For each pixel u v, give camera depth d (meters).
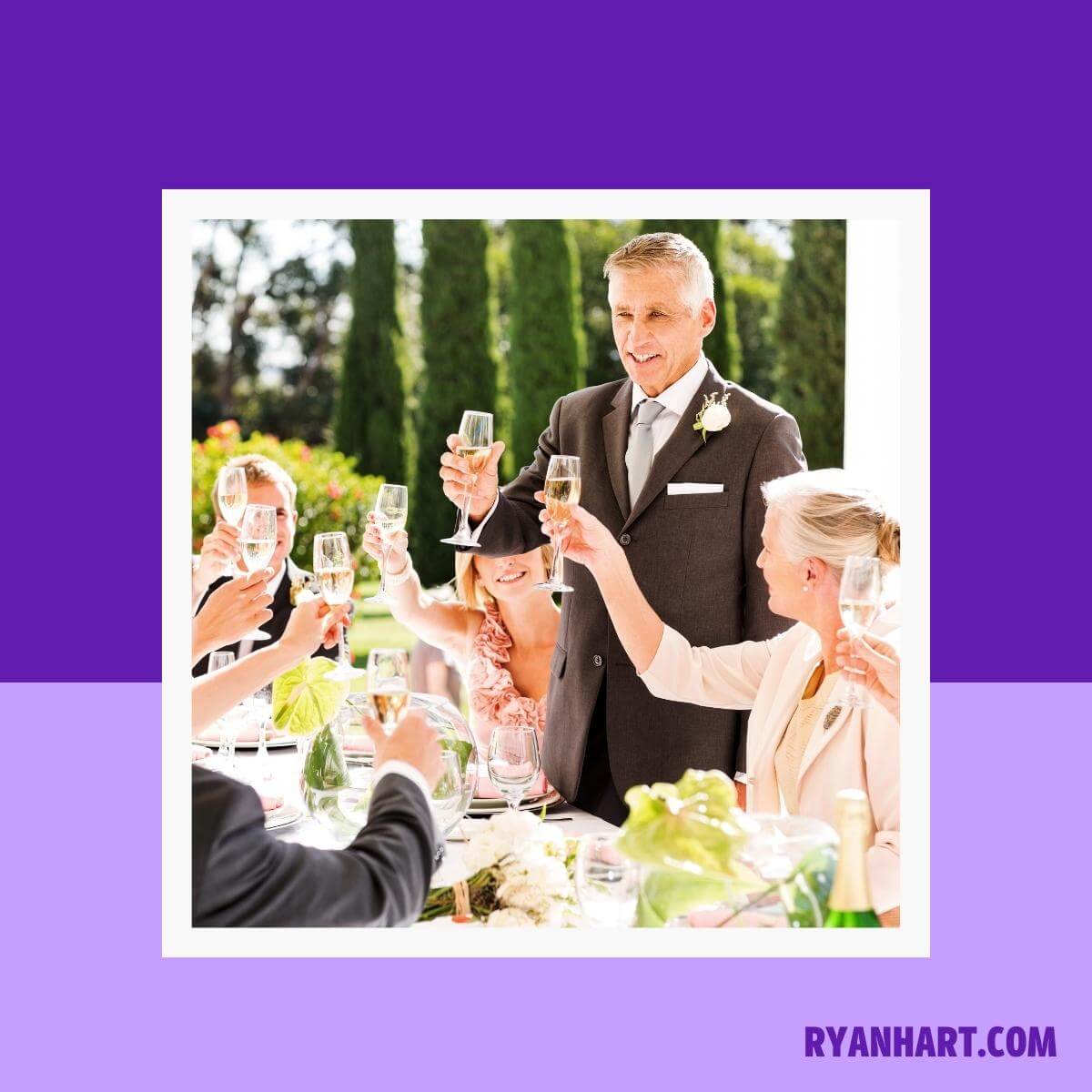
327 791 1.89
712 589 2.66
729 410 2.67
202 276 8.53
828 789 1.90
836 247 6.66
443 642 2.80
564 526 2.32
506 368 7.57
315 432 8.73
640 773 2.60
